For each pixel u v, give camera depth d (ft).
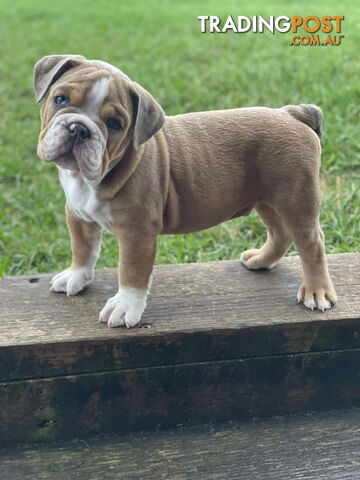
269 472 2.17
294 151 2.26
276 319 2.31
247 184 2.33
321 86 5.36
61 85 2.04
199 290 2.51
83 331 2.23
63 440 2.29
